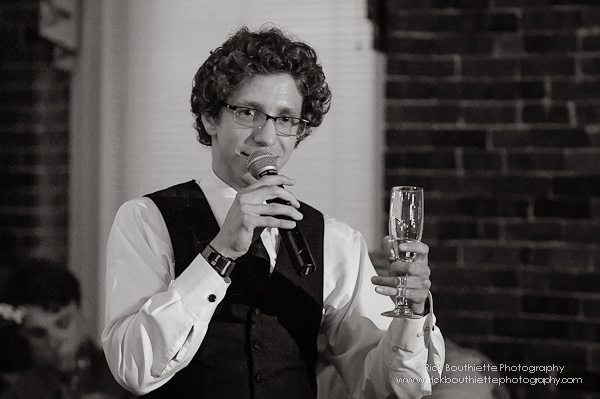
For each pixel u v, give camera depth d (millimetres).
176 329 1774
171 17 4383
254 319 2008
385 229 4180
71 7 4320
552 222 4059
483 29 4121
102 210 4320
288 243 1842
